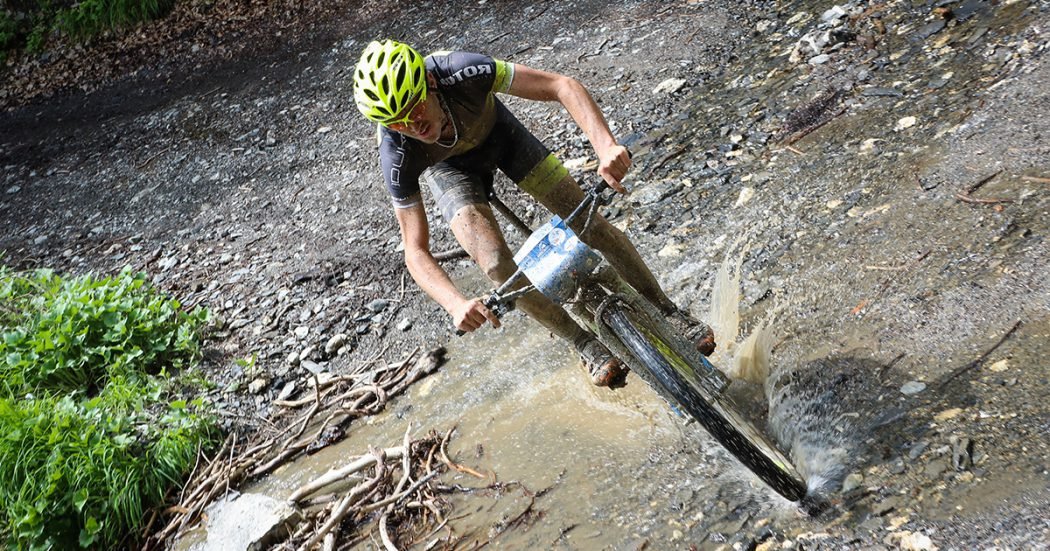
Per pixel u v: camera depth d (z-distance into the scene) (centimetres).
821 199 425
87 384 493
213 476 412
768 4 630
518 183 336
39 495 400
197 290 559
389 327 479
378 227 568
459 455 374
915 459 274
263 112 777
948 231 365
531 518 324
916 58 495
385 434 408
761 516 283
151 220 670
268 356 484
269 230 605
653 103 571
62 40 1032
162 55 959
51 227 701
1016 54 454
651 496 311
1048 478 248
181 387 479
